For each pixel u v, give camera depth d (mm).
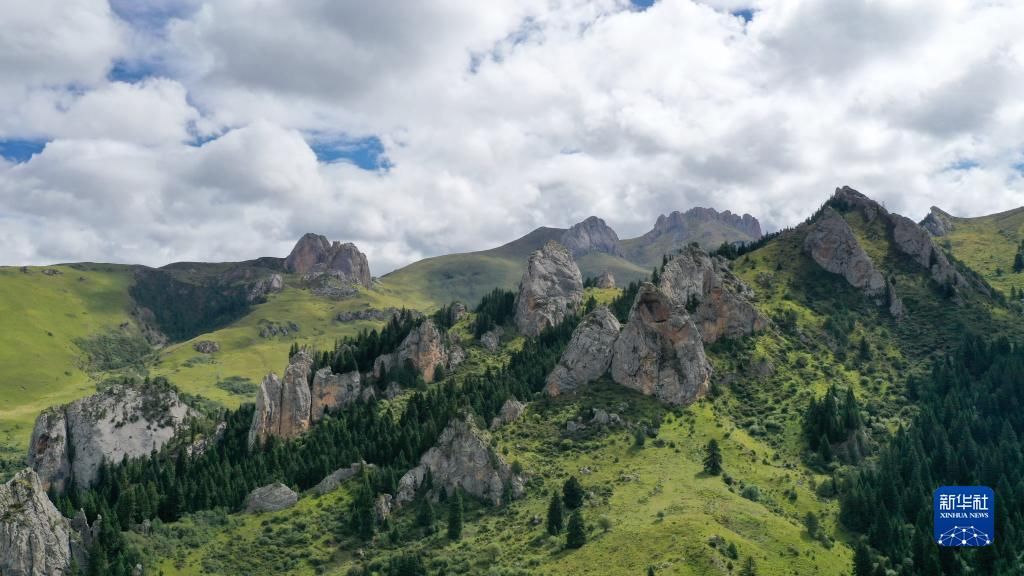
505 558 199000
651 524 196875
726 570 172375
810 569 181500
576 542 195625
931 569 183125
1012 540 194000
